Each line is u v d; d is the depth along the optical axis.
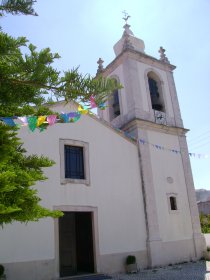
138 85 20.38
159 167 18.77
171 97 22.00
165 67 22.86
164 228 17.45
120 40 23.39
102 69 23.09
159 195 18.03
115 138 17.52
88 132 16.41
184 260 17.53
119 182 16.69
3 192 4.29
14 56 4.82
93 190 15.49
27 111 6.09
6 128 5.09
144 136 18.91
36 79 4.78
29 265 12.56
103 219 15.38
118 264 15.14
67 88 4.86
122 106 20.45
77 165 15.63
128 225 16.17
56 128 15.27
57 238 13.52
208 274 13.84
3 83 4.87
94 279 13.52
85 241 15.59
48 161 5.93
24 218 4.70
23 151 5.98
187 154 20.61
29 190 4.69
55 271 13.05
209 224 30.19
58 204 14.14
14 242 12.54
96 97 5.05
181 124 21.33
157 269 15.73
